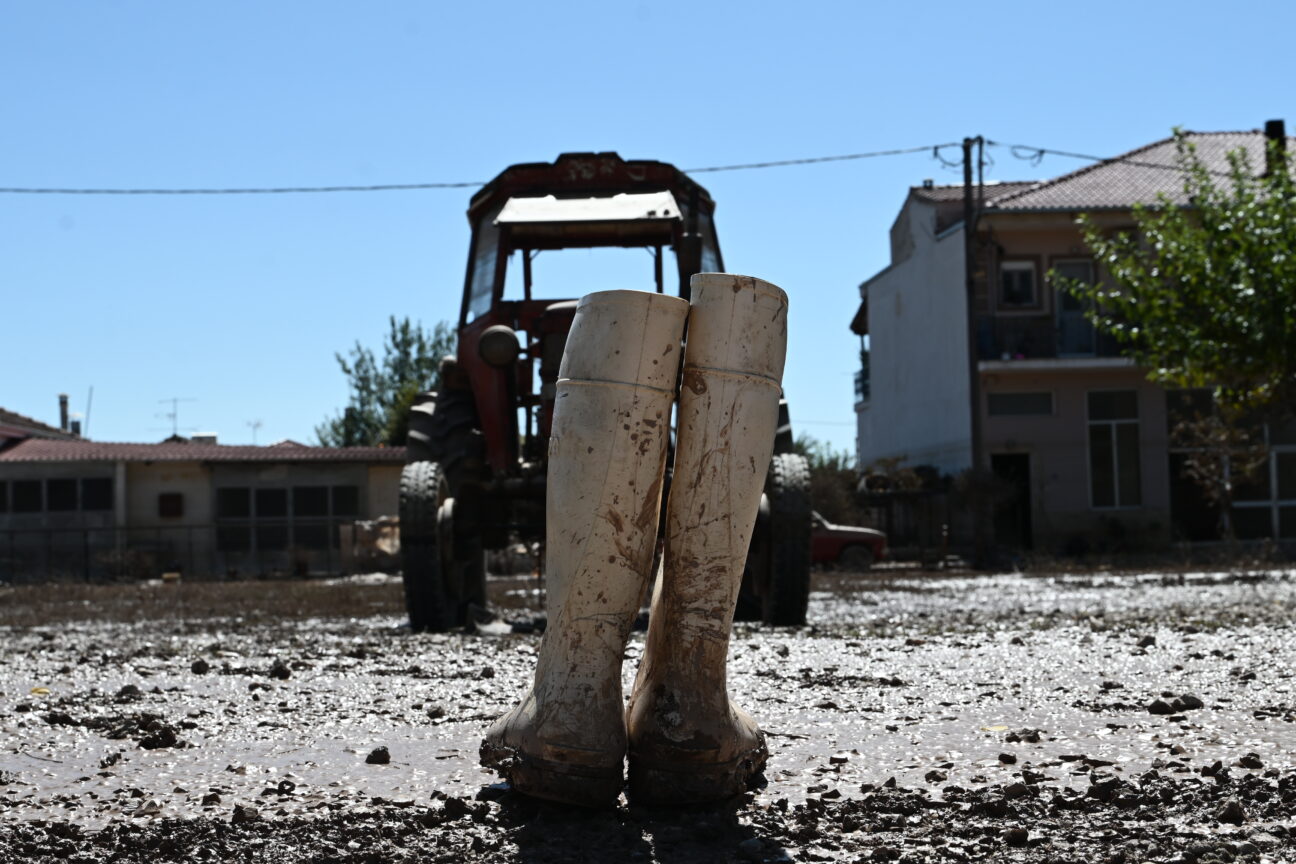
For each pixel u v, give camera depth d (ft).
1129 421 101.81
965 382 104.42
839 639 23.84
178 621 36.86
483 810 9.60
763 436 9.32
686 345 9.37
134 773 11.68
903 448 121.49
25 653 24.97
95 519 107.86
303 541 109.91
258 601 49.88
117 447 112.47
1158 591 42.98
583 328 9.33
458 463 28.58
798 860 8.36
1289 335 49.80
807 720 14.06
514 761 9.33
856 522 98.68
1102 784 10.02
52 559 107.14
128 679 19.31
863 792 10.31
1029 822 9.21
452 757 12.16
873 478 100.32
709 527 9.29
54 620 40.01
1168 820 9.14
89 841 9.06
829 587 53.42
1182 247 52.75
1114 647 21.29
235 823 9.55
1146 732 12.80
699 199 30.53
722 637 9.50
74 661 22.74
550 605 9.46
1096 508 101.45
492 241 29.04
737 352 9.22
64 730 14.21
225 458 108.17
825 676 17.81
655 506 9.32
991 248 101.96
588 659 9.34
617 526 9.20
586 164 28.81
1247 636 22.49
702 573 9.37
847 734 13.11
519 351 26.12
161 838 9.06
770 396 9.35
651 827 9.13
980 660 19.76
